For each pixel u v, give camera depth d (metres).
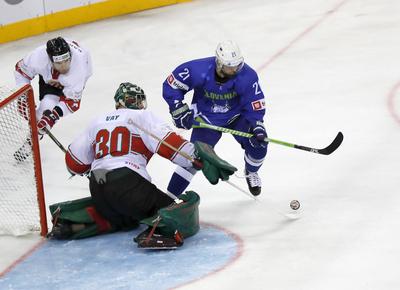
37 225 15.74
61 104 18.58
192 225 14.62
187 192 14.93
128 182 14.53
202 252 14.16
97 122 15.23
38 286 13.42
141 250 14.52
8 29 30.62
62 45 18.03
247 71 15.33
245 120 15.97
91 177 14.78
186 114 15.58
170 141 14.55
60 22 31.89
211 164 14.31
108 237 15.29
